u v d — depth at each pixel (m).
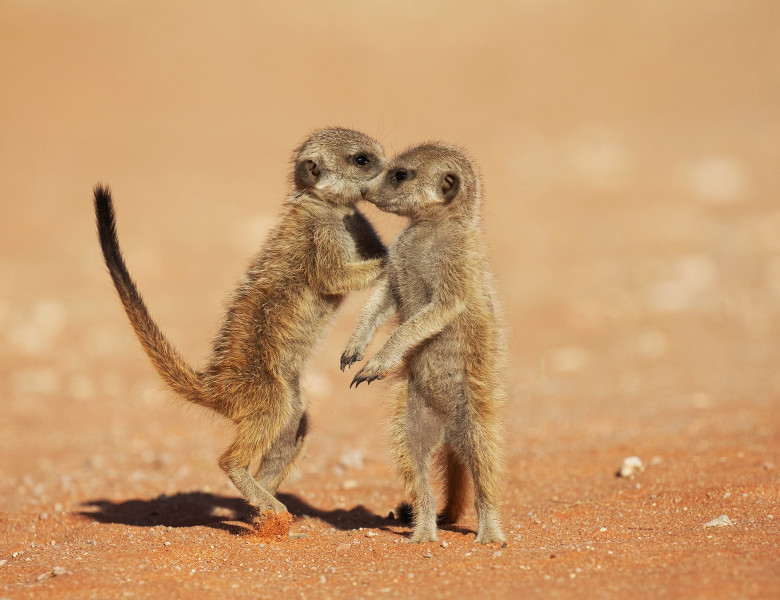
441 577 6.14
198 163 34.03
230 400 8.30
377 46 49.34
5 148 36.16
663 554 6.30
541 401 15.02
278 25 51.78
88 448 13.12
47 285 23.27
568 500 9.29
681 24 50.84
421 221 8.08
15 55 47.03
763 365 16.12
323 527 8.48
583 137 35.66
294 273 8.79
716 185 29.47
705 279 22.03
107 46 48.81
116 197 30.34
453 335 7.73
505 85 43.88
